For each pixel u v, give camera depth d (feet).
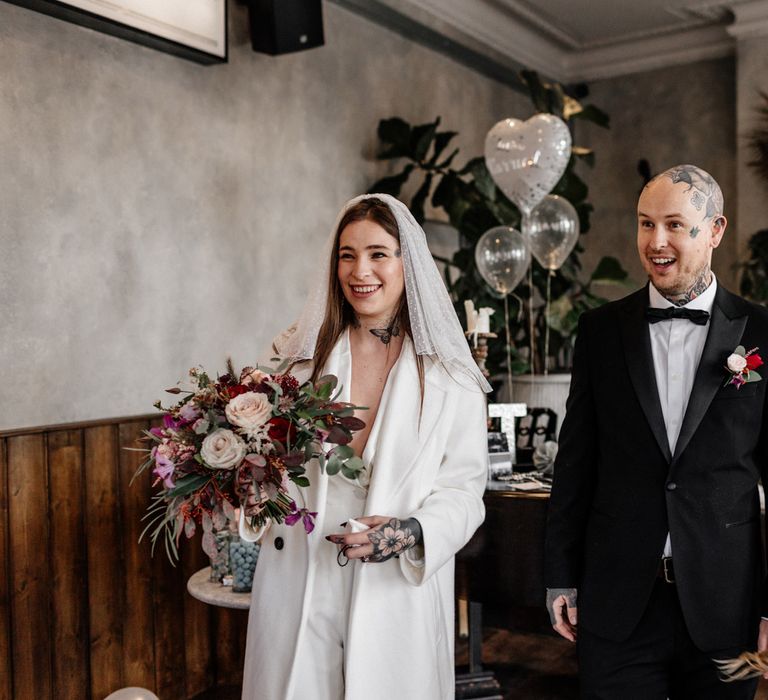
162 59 11.75
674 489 6.48
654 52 22.48
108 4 10.40
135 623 11.03
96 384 10.82
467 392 7.06
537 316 18.66
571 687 12.39
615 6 20.02
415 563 6.42
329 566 6.60
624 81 23.34
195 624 11.98
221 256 12.81
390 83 17.01
